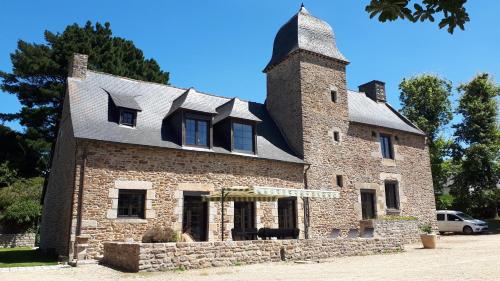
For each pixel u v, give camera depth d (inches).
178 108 568.1
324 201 677.3
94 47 1148.5
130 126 557.9
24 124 1088.8
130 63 1218.0
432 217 831.1
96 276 341.4
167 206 528.7
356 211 711.1
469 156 1123.3
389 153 804.0
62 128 627.5
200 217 558.9
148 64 1280.8
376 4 130.7
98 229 475.2
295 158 671.1
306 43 743.1
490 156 1095.6
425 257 469.1
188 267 381.1
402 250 563.8
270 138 699.4
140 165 521.3
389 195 778.8
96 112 548.4
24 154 1071.6
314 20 788.6
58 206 575.2
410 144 841.5
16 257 538.0
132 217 506.9
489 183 1117.1
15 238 813.2
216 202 571.5
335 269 371.2
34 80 1112.2
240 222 590.2
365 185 736.3
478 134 1168.2
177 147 552.4
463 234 940.6
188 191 550.0
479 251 517.7
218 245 405.7
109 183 494.0
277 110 759.1
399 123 862.5
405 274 326.3
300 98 703.7
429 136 1246.9
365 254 520.4
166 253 372.8
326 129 716.0
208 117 596.1
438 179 1237.1
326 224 669.3
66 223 496.4
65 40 1127.6
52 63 1079.0
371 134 778.2
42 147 1033.5
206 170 573.0
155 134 563.2
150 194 519.5
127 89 628.1
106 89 601.3
